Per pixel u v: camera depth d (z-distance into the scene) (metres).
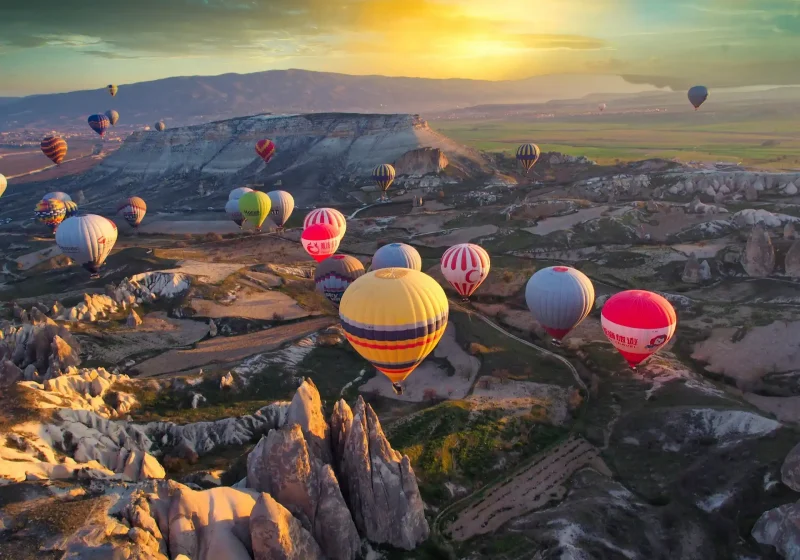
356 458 34.84
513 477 43.78
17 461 32.91
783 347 59.22
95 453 38.03
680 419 47.53
